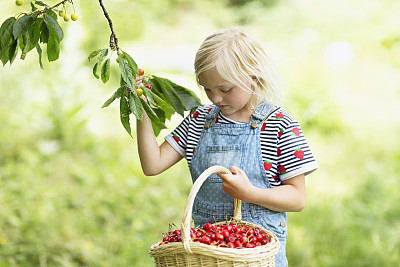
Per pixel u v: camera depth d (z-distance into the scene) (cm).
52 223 405
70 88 639
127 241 390
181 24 1270
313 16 987
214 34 189
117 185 508
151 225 428
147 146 200
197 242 157
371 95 799
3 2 599
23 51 165
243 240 166
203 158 197
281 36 998
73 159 567
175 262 164
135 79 169
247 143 191
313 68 802
